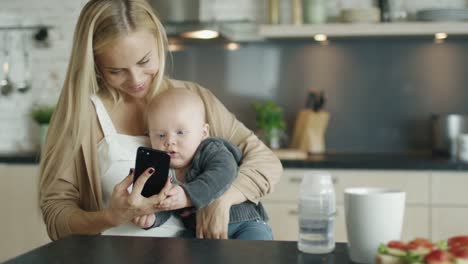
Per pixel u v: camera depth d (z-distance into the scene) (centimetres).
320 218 112
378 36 371
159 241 122
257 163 162
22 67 405
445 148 363
